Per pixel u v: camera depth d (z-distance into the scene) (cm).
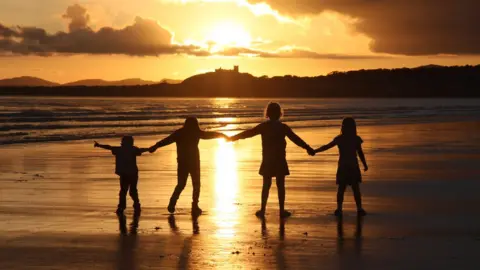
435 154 2248
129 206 1138
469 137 3216
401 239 855
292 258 746
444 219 1010
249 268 700
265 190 1045
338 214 1041
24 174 1628
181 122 4725
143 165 1877
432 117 6184
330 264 717
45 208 1106
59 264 716
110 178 1548
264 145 1048
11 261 728
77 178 1547
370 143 2800
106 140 2947
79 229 921
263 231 910
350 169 1045
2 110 7019
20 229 918
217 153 2341
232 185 1426
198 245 816
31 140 2927
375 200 1212
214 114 6888
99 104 11231
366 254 766
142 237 866
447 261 730
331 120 5425
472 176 1606
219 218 1019
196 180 1073
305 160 2020
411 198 1238
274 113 1055
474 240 848
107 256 755
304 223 975
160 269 697
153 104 12188
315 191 1328
